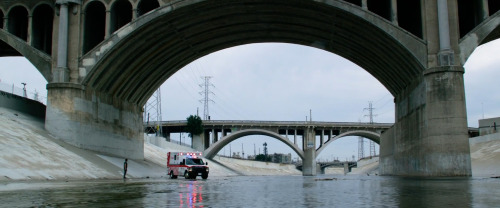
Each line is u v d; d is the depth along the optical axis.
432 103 38.94
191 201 12.96
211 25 48.88
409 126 47.16
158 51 50.19
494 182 25.14
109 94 50.03
